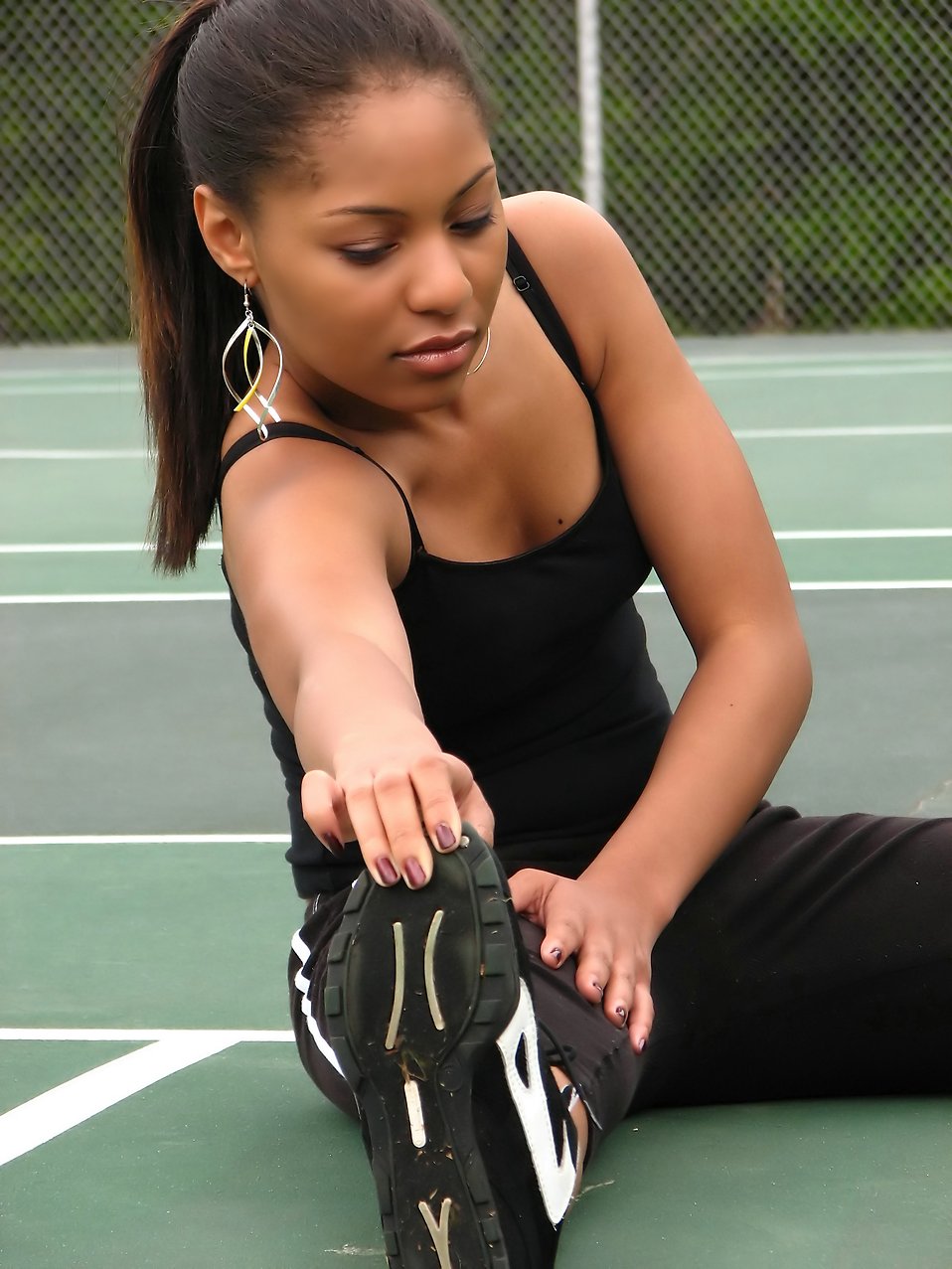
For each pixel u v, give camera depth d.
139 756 4.29
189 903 3.25
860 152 12.60
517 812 2.17
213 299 2.06
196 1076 2.48
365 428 2.01
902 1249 1.90
